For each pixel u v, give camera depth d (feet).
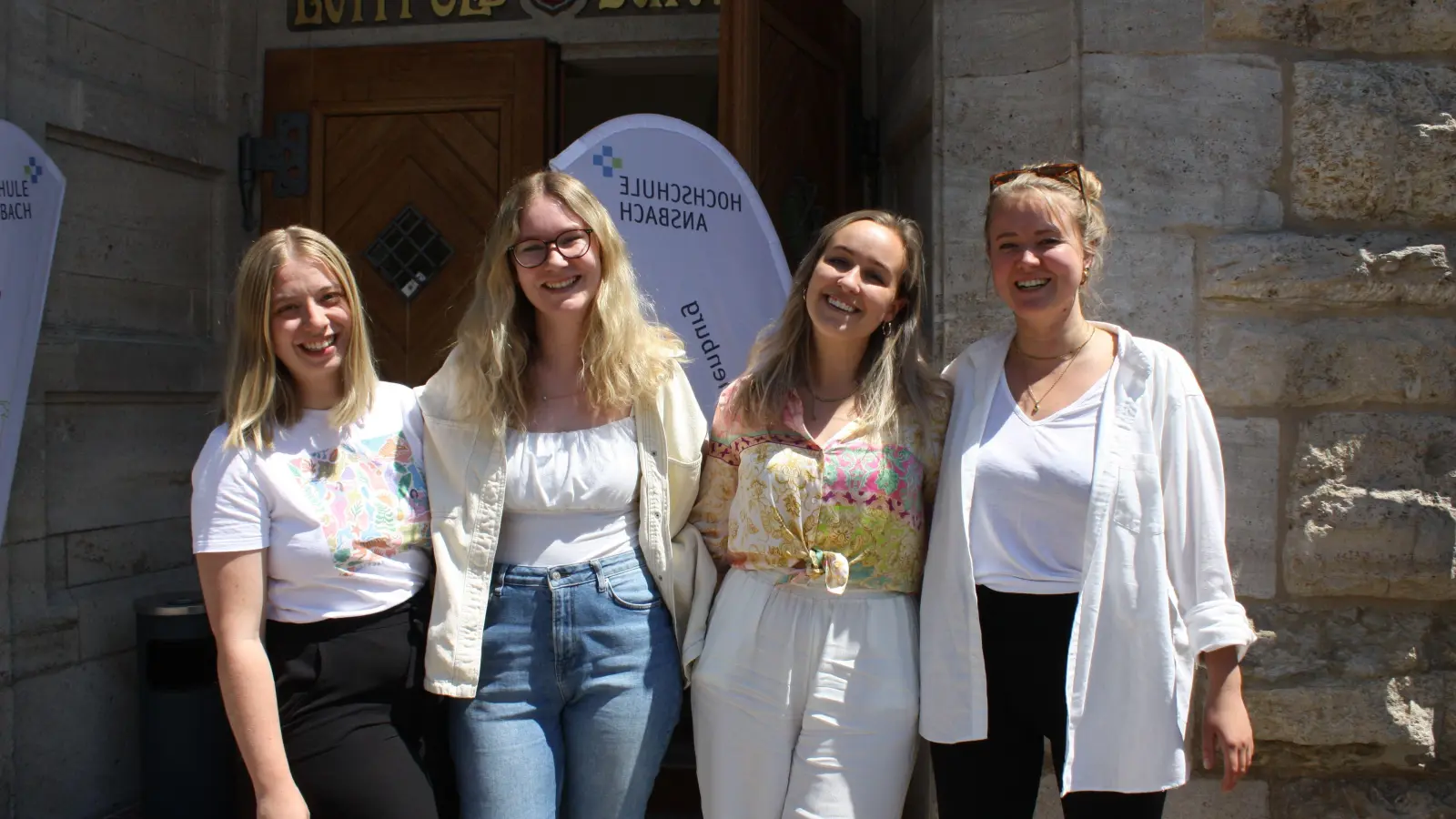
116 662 12.44
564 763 7.38
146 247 13.28
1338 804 9.70
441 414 7.38
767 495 7.23
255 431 6.82
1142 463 6.88
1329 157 9.60
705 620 7.68
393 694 6.98
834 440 7.28
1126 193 9.71
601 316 7.47
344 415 7.11
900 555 7.25
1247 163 9.66
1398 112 9.59
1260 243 9.54
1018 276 7.06
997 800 7.23
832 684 7.05
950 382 7.72
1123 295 9.71
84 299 12.32
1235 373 9.62
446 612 7.08
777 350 7.68
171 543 13.48
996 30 10.03
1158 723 6.77
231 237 14.74
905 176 14.23
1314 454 9.56
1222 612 6.74
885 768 7.08
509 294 7.43
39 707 11.42
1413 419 9.56
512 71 14.80
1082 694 6.73
